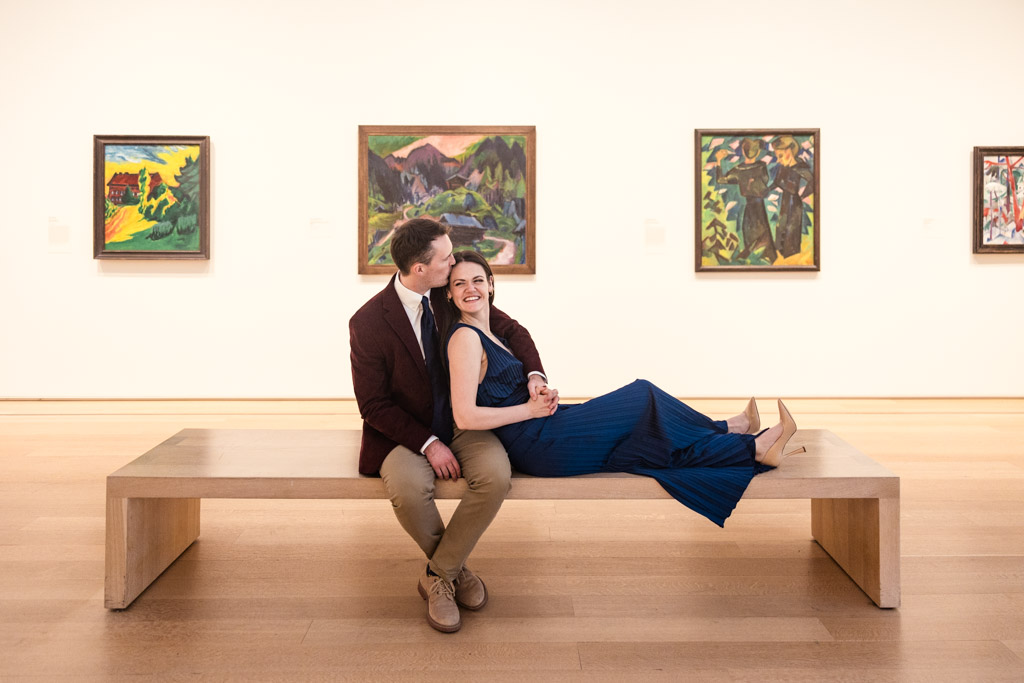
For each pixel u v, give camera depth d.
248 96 8.06
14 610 3.03
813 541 3.83
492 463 2.92
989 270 8.25
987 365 8.31
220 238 8.12
